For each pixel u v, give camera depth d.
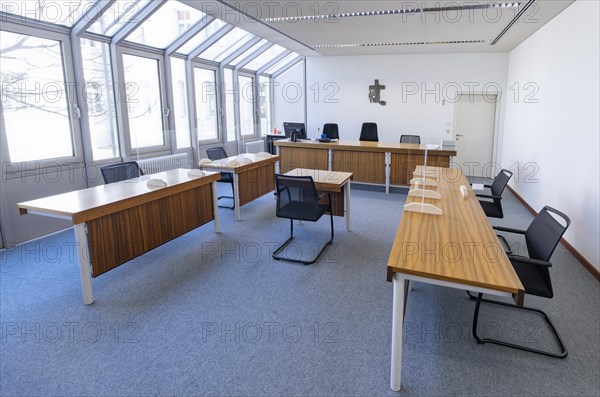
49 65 4.32
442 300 2.89
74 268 3.50
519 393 1.96
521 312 2.72
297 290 3.06
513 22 5.25
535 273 2.37
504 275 1.76
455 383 2.03
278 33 6.28
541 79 5.40
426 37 6.41
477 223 2.56
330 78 9.02
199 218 4.05
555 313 2.70
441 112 8.39
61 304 2.85
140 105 5.68
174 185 3.57
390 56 8.47
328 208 3.87
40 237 4.29
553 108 4.77
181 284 3.17
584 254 3.57
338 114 9.12
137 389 2.01
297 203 3.79
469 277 1.74
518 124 6.68
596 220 3.35
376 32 6.05
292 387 2.02
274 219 4.94
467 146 8.41
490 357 2.23
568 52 4.32
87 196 3.10
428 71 8.30
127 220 3.09
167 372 2.13
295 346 2.35
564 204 4.20
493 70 7.94
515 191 6.62
